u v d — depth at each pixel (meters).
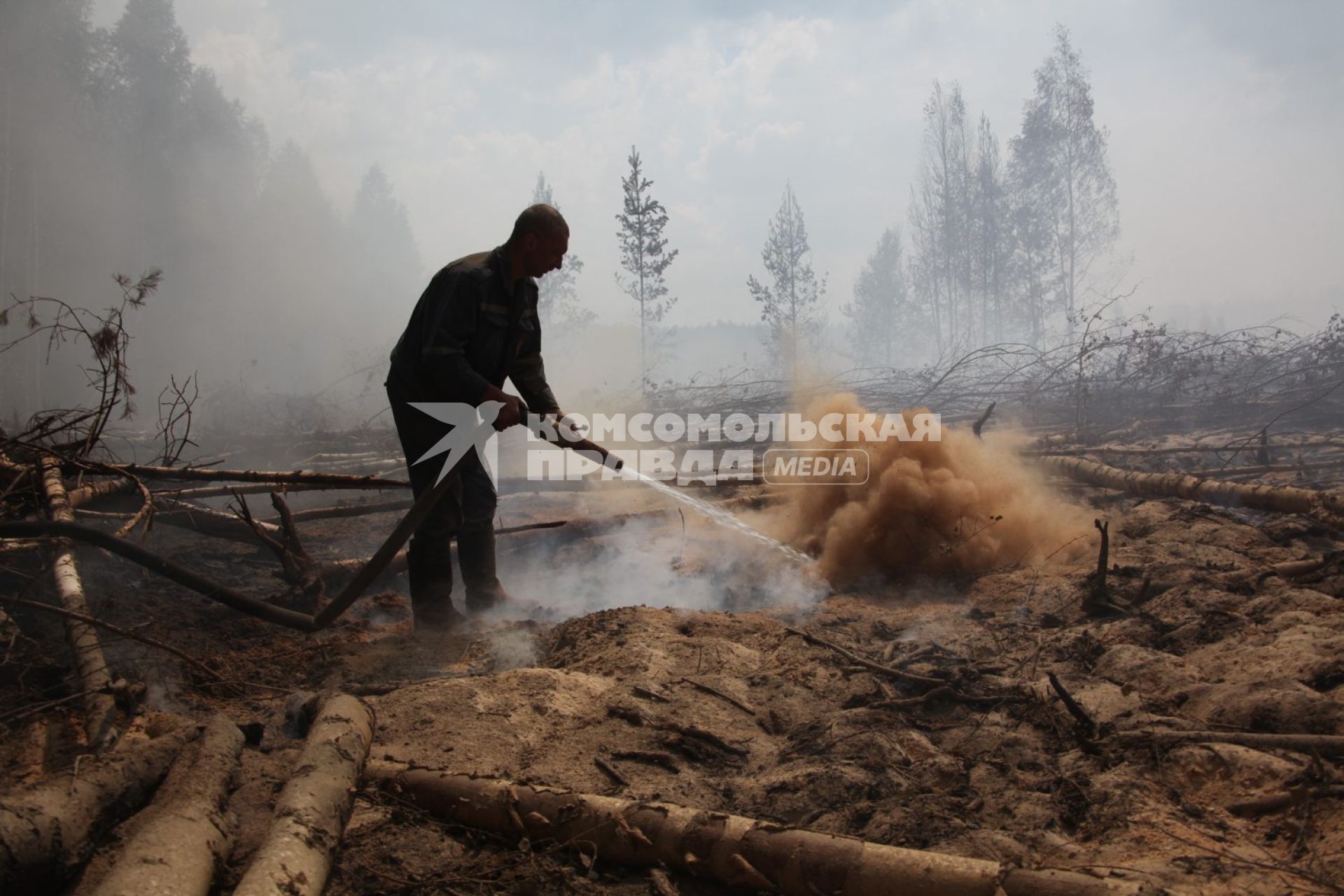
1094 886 1.88
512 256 4.45
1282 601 3.76
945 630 4.23
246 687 3.83
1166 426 12.99
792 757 2.86
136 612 4.50
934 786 2.60
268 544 5.41
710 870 2.20
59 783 2.16
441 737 2.96
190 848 2.03
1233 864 2.00
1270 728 2.67
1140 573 4.67
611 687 3.40
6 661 3.25
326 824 2.25
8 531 3.79
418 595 4.64
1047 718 3.00
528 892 2.16
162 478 5.57
